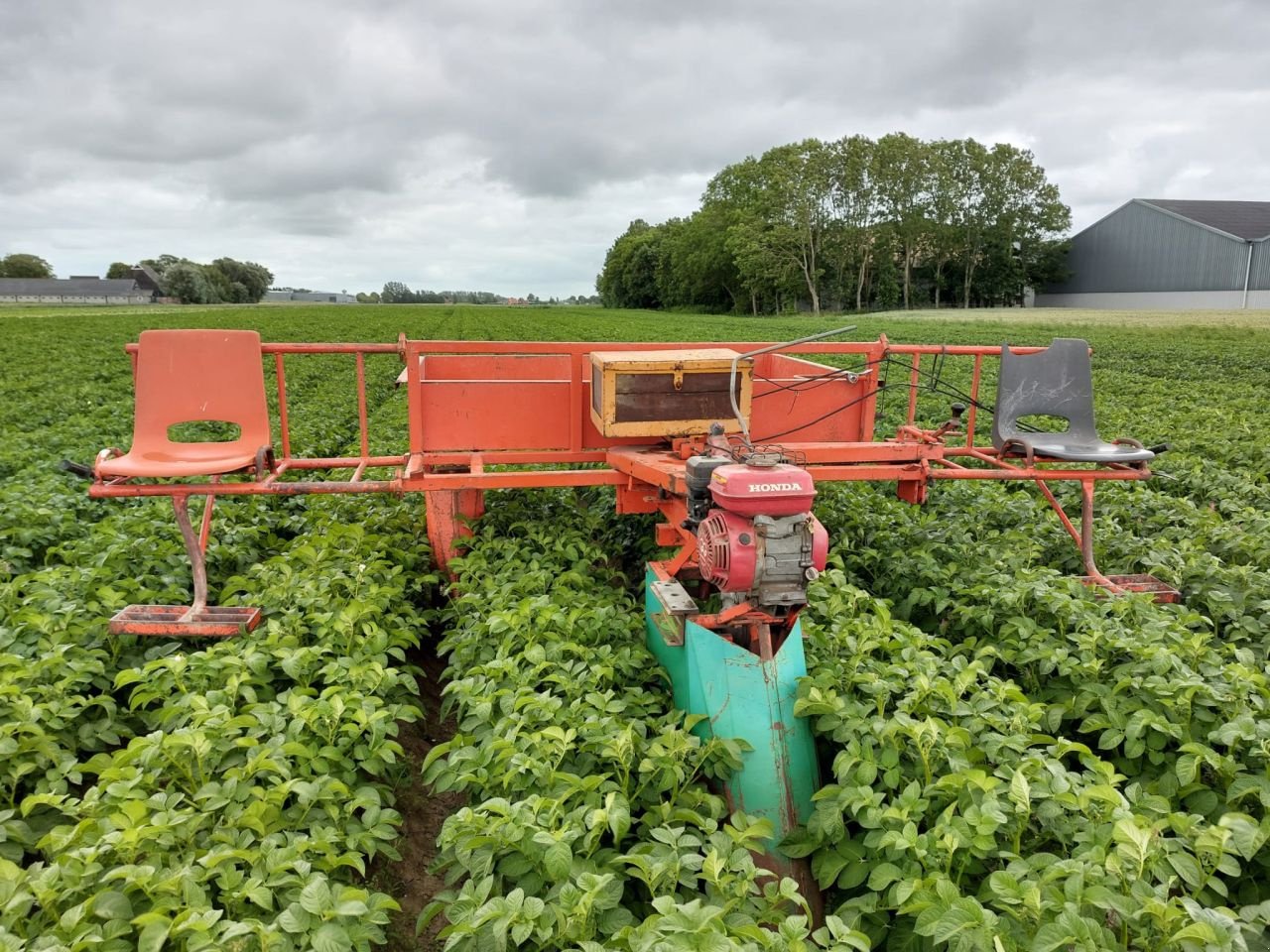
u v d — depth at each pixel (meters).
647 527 8.12
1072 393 7.27
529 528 7.37
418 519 8.83
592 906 3.07
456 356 7.39
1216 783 3.98
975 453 7.77
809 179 88.38
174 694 4.79
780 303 97.56
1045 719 4.52
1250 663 4.68
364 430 6.89
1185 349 34.03
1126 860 3.05
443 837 3.54
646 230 173.75
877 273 94.88
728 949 2.67
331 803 3.80
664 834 3.34
